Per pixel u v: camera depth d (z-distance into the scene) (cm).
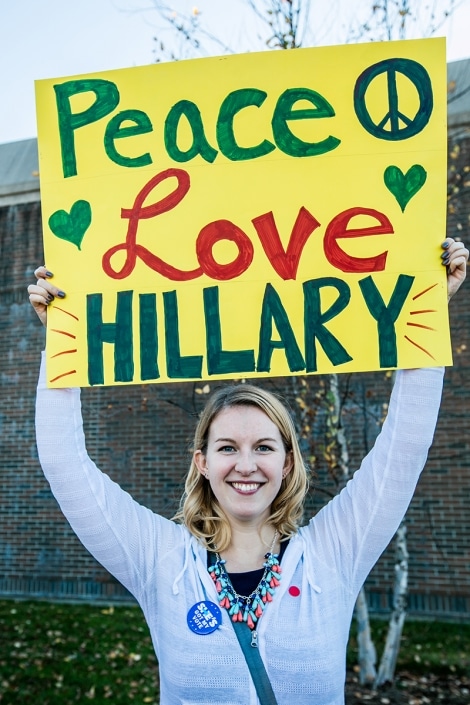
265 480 172
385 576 619
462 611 591
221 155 203
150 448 696
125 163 206
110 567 175
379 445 178
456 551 601
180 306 198
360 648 461
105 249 203
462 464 609
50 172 208
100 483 178
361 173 198
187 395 690
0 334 773
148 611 174
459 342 623
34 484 734
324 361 190
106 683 468
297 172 200
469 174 576
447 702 424
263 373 192
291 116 203
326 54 203
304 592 166
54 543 718
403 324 189
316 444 475
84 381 194
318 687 155
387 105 200
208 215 201
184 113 206
